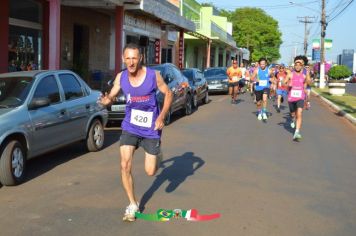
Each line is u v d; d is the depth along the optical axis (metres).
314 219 5.79
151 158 5.52
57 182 7.28
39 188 6.95
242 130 13.04
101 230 5.28
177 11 32.34
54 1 14.73
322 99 28.03
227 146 10.50
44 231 5.25
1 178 6.90
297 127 11.53
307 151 10.22
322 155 9.84
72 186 7.05
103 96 5.64
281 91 17.97
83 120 9.18
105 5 19.14
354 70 106.44
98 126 9.77
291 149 10.38
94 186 7.05
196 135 12.01
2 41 15.52
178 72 16.02
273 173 8.08
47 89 8.27
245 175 7.87
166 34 30.44
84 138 9.34
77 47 21.64
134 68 5.22
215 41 45.94
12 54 16.34
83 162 8.71
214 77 28.16
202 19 42.25
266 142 11.16
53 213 5.84
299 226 5.53
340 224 5.64
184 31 33.00
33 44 17.62
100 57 23.41
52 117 8.07
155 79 5.35
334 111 20.44
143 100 5.37
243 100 23.64
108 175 7.73
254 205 6.26
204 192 6.81
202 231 5.28
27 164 8.52
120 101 12.91
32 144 7.50
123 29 20.89
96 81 21.69
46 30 18.17
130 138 5.47
